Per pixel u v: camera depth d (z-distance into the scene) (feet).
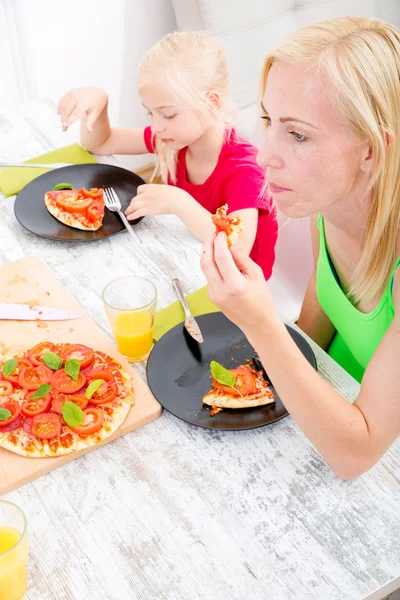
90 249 4.96
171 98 5.45
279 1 8.38
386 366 3.43
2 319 4.27
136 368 4.05
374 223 3.52
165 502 3.34
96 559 3.12
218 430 3.62
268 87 3.25
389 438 3.48
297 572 3.06
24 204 5.24
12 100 9.28
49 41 8.96
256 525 3.24
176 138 5.67
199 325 4.17
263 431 3.68
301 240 6.39
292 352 3.43
